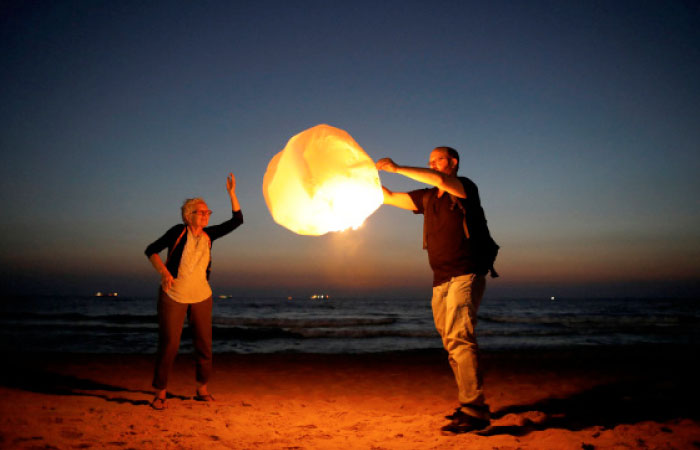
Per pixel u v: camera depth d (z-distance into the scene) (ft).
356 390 17.40
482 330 57.00
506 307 165.99
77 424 9.97
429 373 21.63
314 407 13.85
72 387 16.14
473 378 9.06
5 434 8.87
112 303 170.30
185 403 13.12
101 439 8.85
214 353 31.94
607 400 14.15
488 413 9.23
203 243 12.47
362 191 7.34
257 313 109.81
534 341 43.78
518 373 20.97
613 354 29.73
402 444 8.50
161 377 12.21
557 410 12.64
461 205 8.96
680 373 20.85
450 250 9.02
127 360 24.20
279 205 7.22
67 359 24.07
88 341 39.34
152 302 179.83
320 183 6.97
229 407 12.83
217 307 145.48
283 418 11.61
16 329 52.31
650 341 43.93
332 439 9.13
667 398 14.21
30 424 9.79
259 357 27.17
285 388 17.65
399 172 8.32
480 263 9.05
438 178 8.37
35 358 24.20
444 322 9.31
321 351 35.76
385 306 166.20
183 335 41.47
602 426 9.87
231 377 19.86
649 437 8.68
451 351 9.24
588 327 62.75
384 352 31.65
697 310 130.00
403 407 14.19
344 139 7.41
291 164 7.03
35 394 13.91
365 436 9.39
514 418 10.76
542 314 107.04
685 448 7.98
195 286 12.40
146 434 9.34
